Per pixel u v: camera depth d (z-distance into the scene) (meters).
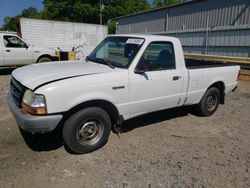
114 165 3.53
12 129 4.60
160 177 3.29
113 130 4.41
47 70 3.86
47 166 3.44
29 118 3.24
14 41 11.14
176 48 4.61
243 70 12.79
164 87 4.44
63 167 3.43
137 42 4.20
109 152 3.88
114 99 3.82
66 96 3.35
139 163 3.60
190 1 20.83
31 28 15.34
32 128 3.28
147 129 4.85
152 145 4.17
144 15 27.44
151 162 3.63
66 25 16.77
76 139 3.64
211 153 3.98
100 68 4.00
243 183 3.23
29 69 4.05
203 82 5.20
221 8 18.28
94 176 3.26
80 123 3.60
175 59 4.60
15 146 3.96
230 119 5.62
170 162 3.65
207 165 3.61
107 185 3.10
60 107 3.33
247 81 10.70
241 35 15.67
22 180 3.13
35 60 11.77
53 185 3.06
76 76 3.56
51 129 3.37
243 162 3.73
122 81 3.85
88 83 3.52
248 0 16.20
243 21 16.73
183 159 3.75
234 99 7.49
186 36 20.11
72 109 3.56
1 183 3.05
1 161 3.52
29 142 4.11
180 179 3.26
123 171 3.39
